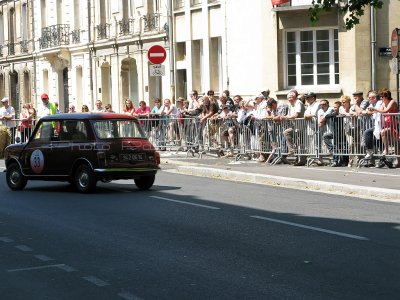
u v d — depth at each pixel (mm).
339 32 28500
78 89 47125
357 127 20422
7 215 13938
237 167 21297
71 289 8461
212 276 8844
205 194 16469
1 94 59062
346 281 8453
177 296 8023
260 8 30391
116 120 17266
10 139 31625
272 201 15117
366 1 17531
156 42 37844
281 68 30000
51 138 17625
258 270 9078
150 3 38500
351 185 16344
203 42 34469
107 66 43562
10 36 57000
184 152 25844
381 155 20094
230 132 23922
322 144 21141
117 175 16797
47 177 17625
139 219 13078
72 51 47094
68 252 10453
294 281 8508
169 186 18266
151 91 38688
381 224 12109
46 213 14086
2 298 8172
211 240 11008
